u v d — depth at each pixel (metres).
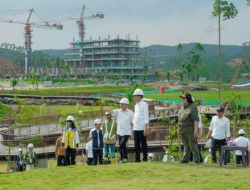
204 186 14.20
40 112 85.62
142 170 17.05
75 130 21.67
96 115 66.75
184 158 18.55
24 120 64.31
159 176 16.03
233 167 17.81
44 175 17.28
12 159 41.69
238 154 20.36
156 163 18.52
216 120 19.81
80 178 16.44
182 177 15.71
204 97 109.00
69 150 21.48
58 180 16.30
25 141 47.81
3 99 124.00
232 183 14.61
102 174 16.83
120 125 19.95
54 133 54.47
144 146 19.61
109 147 21.25
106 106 92.88
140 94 19.42
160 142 43.00
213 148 19.86
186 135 18.16
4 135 51.72
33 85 171.25
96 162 21.06
